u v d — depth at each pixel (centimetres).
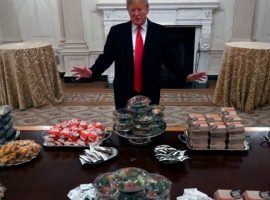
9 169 108
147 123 122
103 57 183
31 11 429
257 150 118
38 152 117
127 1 162
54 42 444
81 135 124
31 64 305
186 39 427
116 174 87
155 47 172
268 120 280
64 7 410
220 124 115
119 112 129
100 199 83
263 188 94
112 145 124
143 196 81
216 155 114
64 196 92
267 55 284
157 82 182
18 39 440
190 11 397
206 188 94
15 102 321
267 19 411
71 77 435
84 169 107
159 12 399
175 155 110
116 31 177
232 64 299
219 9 405
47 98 328
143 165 108
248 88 297
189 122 122
